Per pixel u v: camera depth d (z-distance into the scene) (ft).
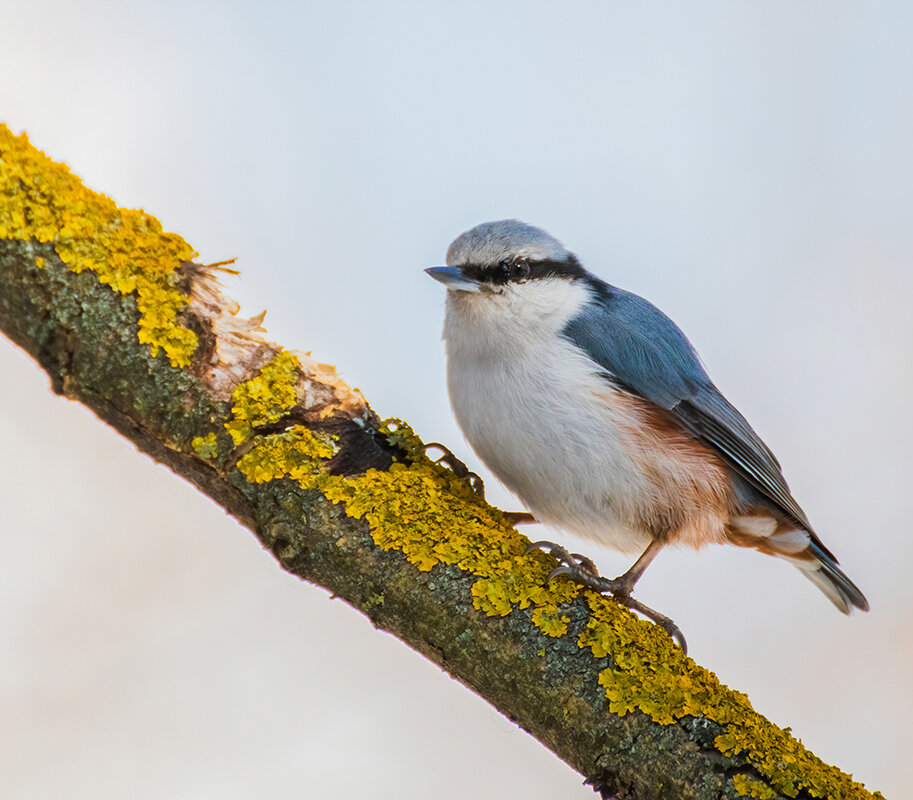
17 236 12.58
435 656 12.59
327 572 12.60
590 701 12.56
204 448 12.60
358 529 12.60
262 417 12.61
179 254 12.61
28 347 12.59
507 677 12.57
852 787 12.55
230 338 12.62
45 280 12.58
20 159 12.59
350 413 12.63
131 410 12.60
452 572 12.59
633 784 12.55
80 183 12.60
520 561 12.60
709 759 12.54
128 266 12.60
